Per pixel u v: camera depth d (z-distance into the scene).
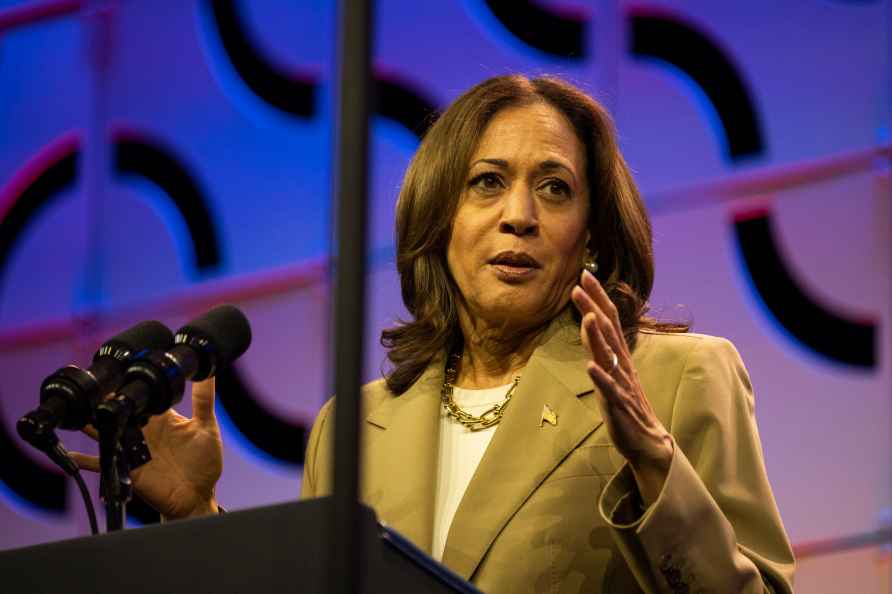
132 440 5.54
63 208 16.47
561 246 6.76
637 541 5.44
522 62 14.10
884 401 13.52
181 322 15.73
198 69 15.95
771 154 13.98
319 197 15.23
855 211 13.82
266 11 15.63
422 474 6.61
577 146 6.96
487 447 6.54
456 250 6.94
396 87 14.31
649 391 6.46
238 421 15.02
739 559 5.59
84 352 16.17
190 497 6.89
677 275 13.88
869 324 13.65
